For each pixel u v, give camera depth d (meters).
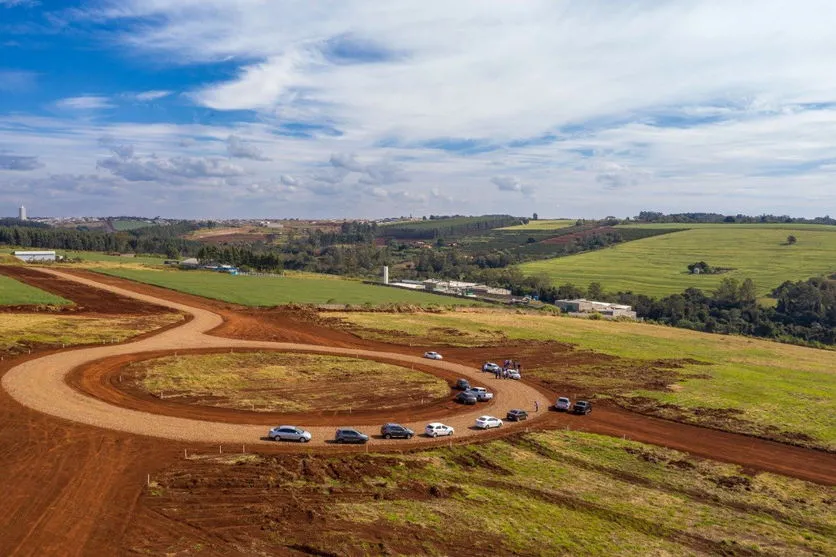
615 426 60.53
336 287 180.75
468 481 43.34
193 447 46.38
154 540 31.81
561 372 85.50
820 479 48.56
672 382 80.88
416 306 138.38
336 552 31.45
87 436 46.97
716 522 39.25
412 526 35.16
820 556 35.31
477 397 67.69
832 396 76.56
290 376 72.25
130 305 116.81
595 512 39.44
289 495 38.34
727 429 60.97
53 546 30.66
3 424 48.47
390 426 52.62
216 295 138.00
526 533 35.41
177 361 75.31
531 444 53.06
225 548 31.41
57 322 94.25
